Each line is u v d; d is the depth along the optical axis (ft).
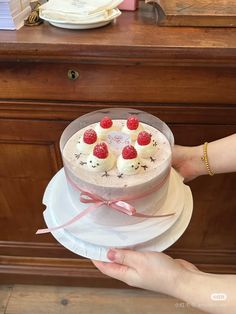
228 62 1.37
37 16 1.59
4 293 2.46
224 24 1.52
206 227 2.14
